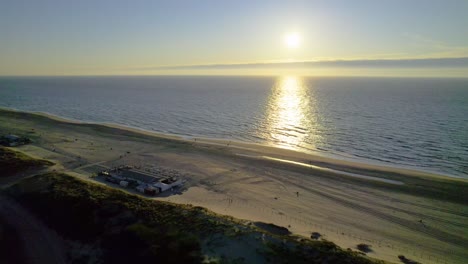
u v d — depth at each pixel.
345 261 26.94
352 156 70.94
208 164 63.44
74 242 31.80
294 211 43.44
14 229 34.31
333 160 66.75
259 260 26.58
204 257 26.73
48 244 31.94
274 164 63.53
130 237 30.39
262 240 29.06
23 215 37.31
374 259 29.47
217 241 28.83
